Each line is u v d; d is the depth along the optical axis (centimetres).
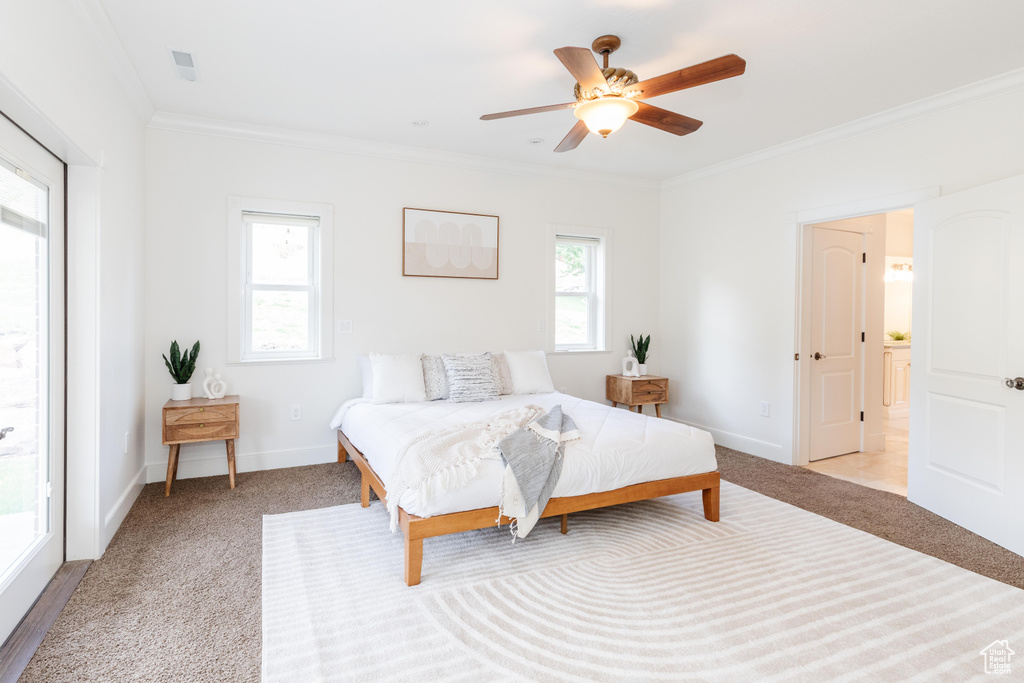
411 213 435
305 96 330
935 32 252
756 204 445
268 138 387
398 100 336
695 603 212
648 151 438
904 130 340
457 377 396
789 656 178
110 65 264
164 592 218
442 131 393
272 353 406
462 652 180
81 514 244
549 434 268
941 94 317
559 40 262
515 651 180
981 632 192
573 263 521
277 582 228
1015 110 289
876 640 187
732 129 383
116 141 279
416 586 226
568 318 519
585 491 264
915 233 328
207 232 376
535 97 331
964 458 292
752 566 245
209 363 379
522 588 224
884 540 275
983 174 302
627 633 191
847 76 298
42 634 187
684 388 523
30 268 205
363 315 423
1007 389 265
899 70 290
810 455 431
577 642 186
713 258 486
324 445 416
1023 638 188
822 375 435
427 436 265
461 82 310
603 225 518
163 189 363
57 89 197
